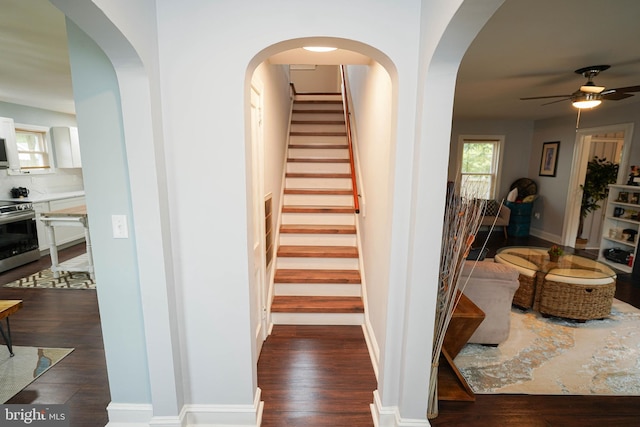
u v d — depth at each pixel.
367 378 2.28
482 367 2.42
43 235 5.02
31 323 2.98
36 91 4.32
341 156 4.21
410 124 1.59
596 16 1.99
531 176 6.70
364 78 3.16
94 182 1.60
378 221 2.35
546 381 2.27
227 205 1.66
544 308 3.17
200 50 1.52
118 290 1.70
